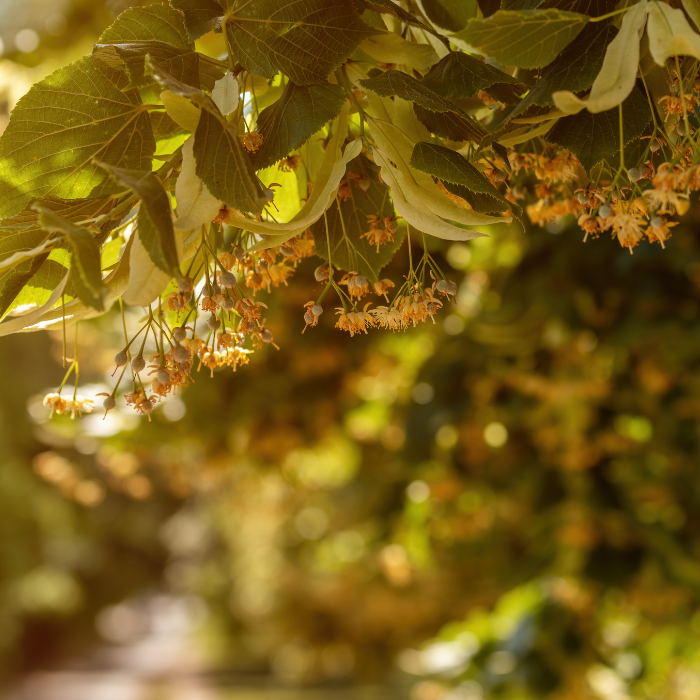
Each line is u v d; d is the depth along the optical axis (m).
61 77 0.90
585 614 2.54
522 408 2.45
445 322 2.71
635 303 2.08
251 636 14.45
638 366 2.32
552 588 2.64
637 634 2.78
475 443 2.59
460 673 2.71
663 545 2.28
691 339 2.06
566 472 2.44
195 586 16.44
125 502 15.37
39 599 13.13
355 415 3.21
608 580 2.30
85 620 15.89
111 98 0.91
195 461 3.24
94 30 2.62
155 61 0.87
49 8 2.59
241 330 0.94
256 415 2.81
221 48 1.95
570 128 0.91
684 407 2.31
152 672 13.50
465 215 0.90
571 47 0.89
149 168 0.92
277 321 2.44
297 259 0.98
